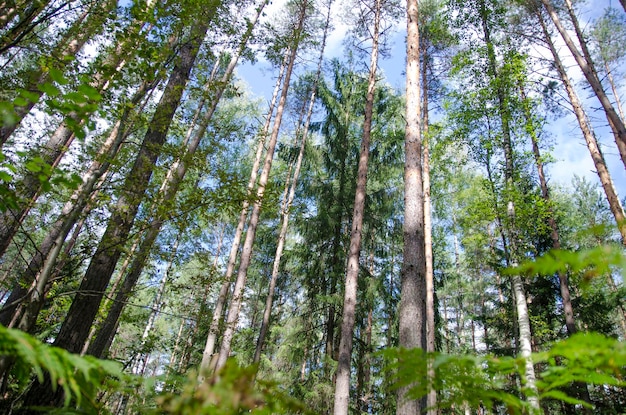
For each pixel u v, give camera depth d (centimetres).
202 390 77
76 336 372
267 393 87
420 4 1412
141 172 402
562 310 1239
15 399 264
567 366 98
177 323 1642
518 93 1025
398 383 115
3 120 147
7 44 331
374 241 1441
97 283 396
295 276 1363
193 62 558
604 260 79
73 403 293
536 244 1191
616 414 899
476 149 938
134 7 342
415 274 571
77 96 171
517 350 1170
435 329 1280
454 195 1438
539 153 1105
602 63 1340
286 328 1184
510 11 1177
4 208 206
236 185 422
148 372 1750
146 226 396
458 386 116
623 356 82
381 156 1477
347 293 855
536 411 107
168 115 474
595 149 908
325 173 1539
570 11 1052
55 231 632
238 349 1180
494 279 1734
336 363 1036
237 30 544
